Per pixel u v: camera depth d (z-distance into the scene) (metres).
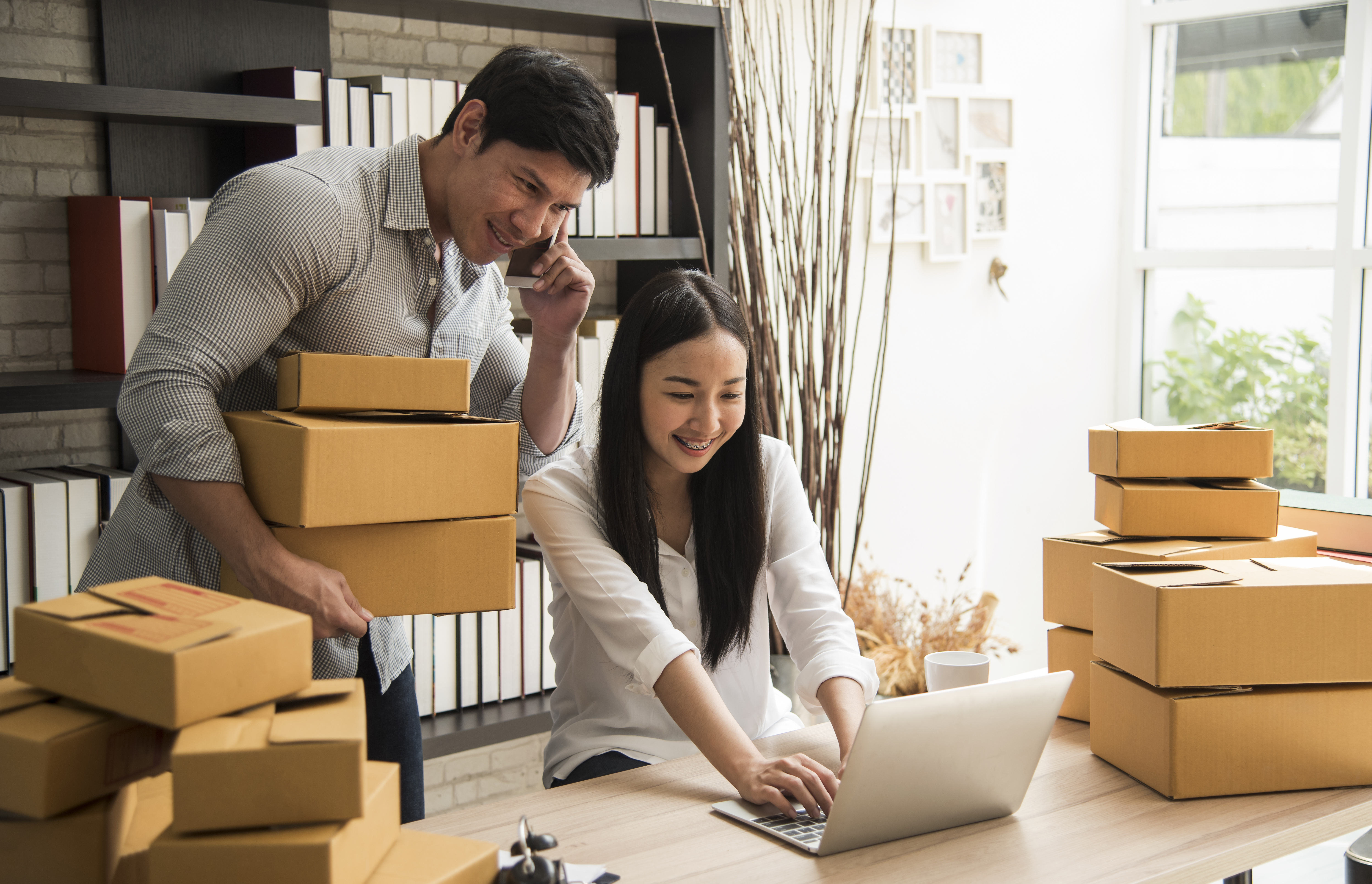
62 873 0.85
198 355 1.32
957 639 3.44
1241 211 3.99
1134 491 1.62
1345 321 3.73
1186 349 4.19
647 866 1.15
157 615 0.94
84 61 2.28
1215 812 1.31
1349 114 3.67
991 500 3.92
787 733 1.53
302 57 2.48
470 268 1.66
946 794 1.22
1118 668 1.45
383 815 0.95
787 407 2.90
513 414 1.81
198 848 0.83
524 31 2.85
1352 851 1.70
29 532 2.08
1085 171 4.06
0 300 2.21
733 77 2.71
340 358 1.29
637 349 1.55
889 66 3.03
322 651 1.58
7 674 2.07
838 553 2.67
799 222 2.65
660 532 1.69
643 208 2.81
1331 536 2.06
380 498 1.25
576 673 1.68
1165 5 4.02
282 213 1.38
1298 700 1.36
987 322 3.81
